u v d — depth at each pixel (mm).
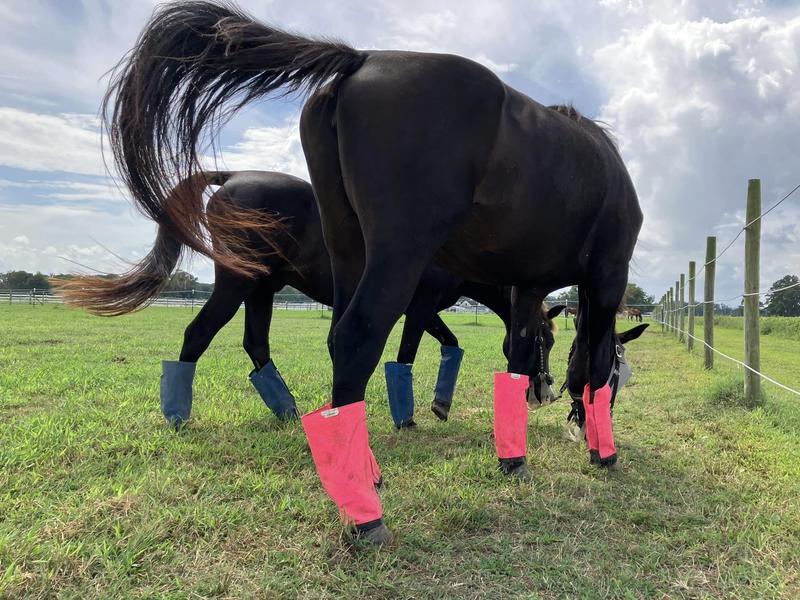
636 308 28078
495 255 2701
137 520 2354
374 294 2152
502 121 2418
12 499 2543
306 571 2031
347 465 2211
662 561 2242
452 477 3125
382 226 2188
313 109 2490
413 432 4355
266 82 2395
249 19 2373
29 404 4680
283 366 7711
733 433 4355
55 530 2223
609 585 2021
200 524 2342
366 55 2436
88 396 4969
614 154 3236
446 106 2266
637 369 8758
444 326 4961
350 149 2270
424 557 2170
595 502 2863
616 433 4406
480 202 2414
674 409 5344
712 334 8812
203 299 36844
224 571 2006
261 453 3438
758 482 3156
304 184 4293
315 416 2205
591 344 3359
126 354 8359
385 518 2488
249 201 4008
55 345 9375
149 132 2297
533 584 2033
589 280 3188
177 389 4055
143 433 3799
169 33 2289
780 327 16344
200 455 3375
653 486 3121
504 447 3154
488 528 2510
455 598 1913
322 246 4238
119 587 1877
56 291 3445
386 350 10234
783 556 2260
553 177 2617
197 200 2414
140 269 3648
